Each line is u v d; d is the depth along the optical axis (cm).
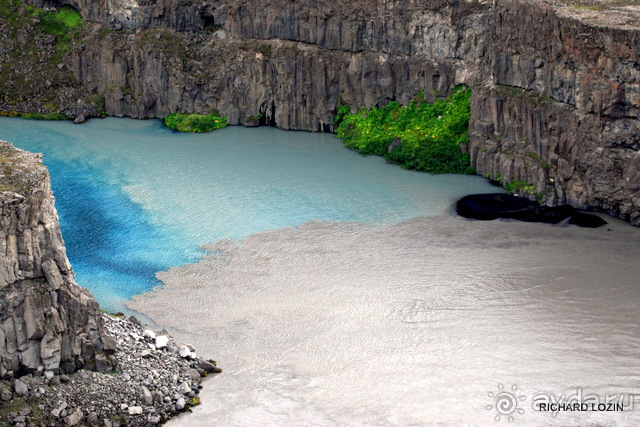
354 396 4966
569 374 5103
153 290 6303
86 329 4900
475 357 5306
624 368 5156
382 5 9356
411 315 5831
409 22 9275
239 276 6494
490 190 8088
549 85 7719
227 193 8044
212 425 4741
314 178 8406
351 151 9225
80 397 4734
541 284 6194
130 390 4850
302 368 5256
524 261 6569
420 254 6762
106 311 5975
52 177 8425
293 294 6178
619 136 7062
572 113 7456
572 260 6550
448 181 8325
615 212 7356
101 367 4922
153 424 4731
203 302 6106
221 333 5672
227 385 5097
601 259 6556
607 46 6938
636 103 6888
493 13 8206
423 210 7638
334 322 5772
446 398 4906
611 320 5684
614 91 6969
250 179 8381
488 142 8312
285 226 7338
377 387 5038
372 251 6844
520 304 5934
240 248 6956
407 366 5238
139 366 5041
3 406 4569
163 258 6812
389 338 5556
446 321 5744
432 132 9069
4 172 4862
